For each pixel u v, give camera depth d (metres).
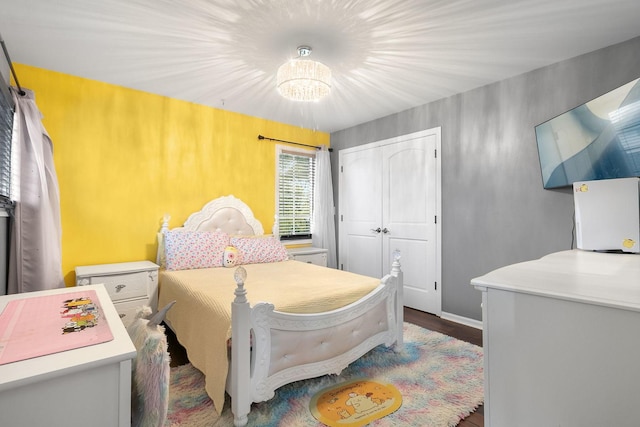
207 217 3.45
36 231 2.17
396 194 3.76
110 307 1.21
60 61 2.45
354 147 4.31
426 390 1.89
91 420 0.79
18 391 0.71
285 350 1.74
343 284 2.29
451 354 2.38
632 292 0.96
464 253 3.11
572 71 2.43
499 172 2.85
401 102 3.41
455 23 1.95
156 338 0.94
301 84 2.21
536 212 2.62
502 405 1.09
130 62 2.46
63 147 2.66
